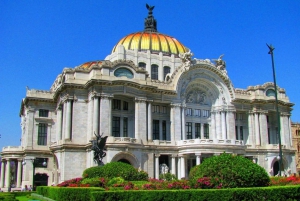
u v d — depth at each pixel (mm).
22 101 89750
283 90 92625
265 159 84750
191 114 82500
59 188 37375
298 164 116500
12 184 91750
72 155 66438
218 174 30906
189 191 27578
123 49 83562
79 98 69188
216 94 83938
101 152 50406
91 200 30203
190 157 74500
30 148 81188
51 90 92188
